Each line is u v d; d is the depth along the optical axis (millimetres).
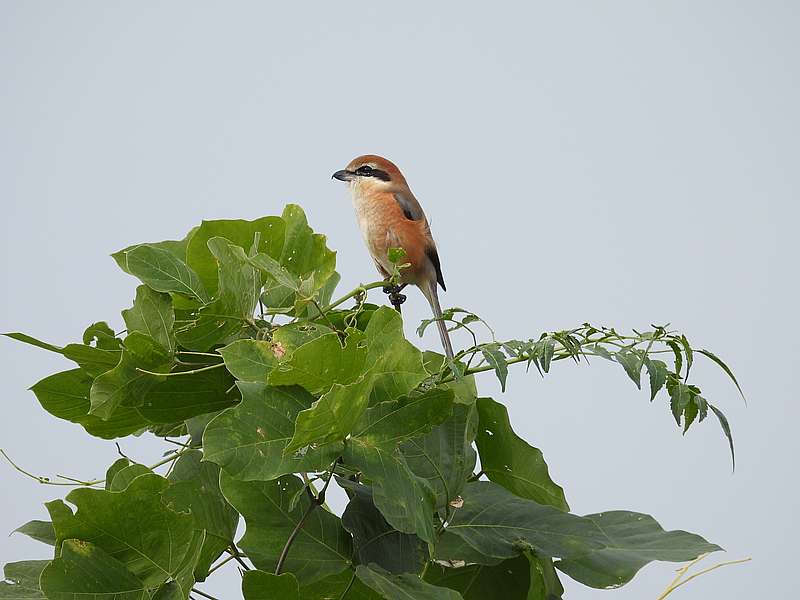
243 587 3557
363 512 4277
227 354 3854
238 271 4398
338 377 3834
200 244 4762
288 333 4098
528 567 4520
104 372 4383
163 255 4508
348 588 4254
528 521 4375
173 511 3773
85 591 3662
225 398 4566
